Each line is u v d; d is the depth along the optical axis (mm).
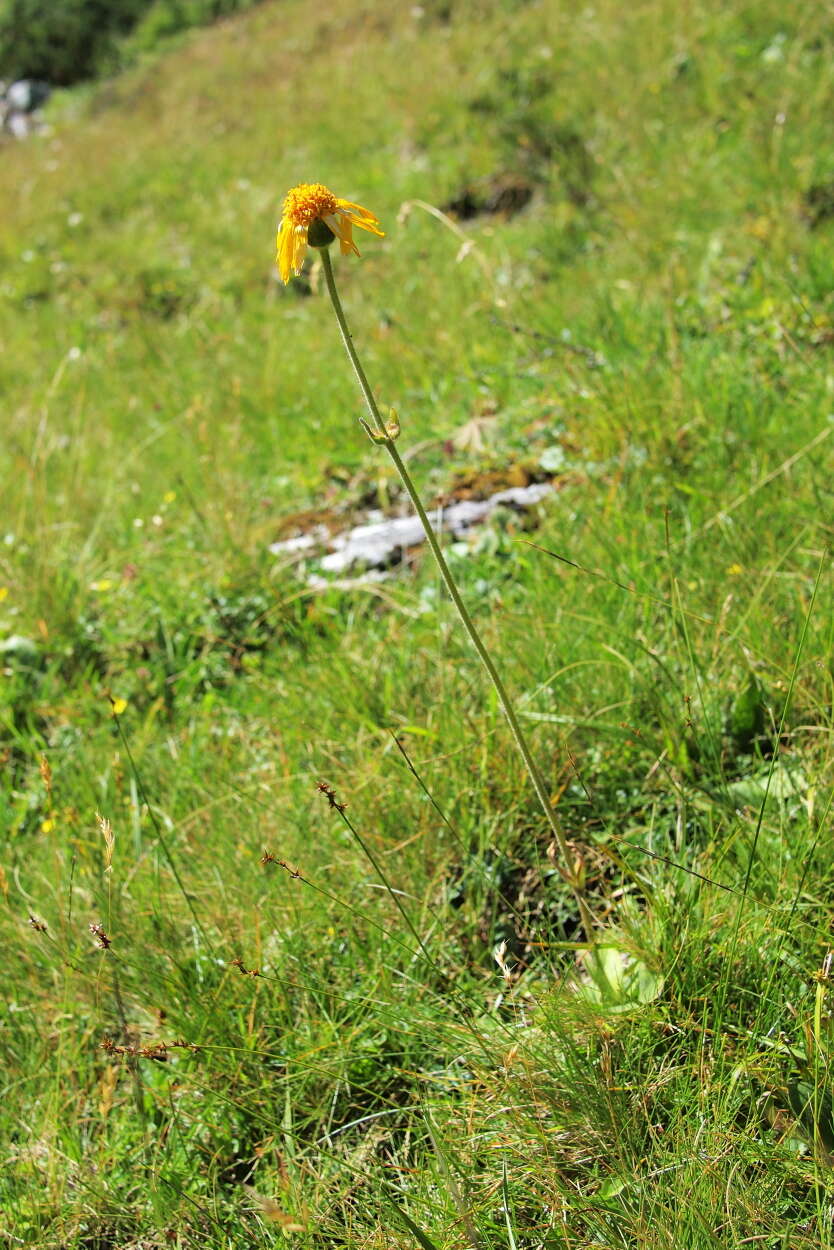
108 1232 1872
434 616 3037
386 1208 1679
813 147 5359
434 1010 1977
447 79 8742
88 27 19641
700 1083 1655
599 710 2359
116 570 3947
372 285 6332
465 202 7039
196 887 2377
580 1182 1687
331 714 2760
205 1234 1801
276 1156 1833
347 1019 2061
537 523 3438
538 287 5473
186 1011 2076
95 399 6156
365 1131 1924
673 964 1784
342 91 10062
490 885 2164
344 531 3904
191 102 12766
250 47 13883
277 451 4613
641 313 4340
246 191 9008
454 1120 1781
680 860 2037
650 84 6934
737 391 3473
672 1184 1565
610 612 2650
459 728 2469
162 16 18984
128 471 4867
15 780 3227
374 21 11859
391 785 2373
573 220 5984
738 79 6562
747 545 2762
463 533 3596
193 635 3523
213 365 5793
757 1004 1803
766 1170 1564
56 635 3615
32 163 14000
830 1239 1474
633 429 3436
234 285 7496
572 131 6992
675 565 2777
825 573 2502
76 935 2314
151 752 3006
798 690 2293
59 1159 1961
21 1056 2195
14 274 9500
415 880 2240
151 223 9359
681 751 2238
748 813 2131
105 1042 1838
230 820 2516
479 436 3791
